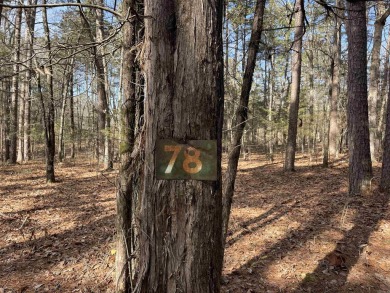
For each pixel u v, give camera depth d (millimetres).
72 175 13297
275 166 15281
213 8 1748
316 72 23609
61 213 7539
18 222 6875
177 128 1741
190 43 1713
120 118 3281
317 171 12734
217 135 1793
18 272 4641
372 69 14109
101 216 7188
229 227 6160
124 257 3125
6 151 19453
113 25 3287
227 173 3336
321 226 5945
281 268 4477
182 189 1753
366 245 4953
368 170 7605
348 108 7801
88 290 4098
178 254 1768
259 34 3334
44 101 11695
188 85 1722
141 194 1954
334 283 4055
